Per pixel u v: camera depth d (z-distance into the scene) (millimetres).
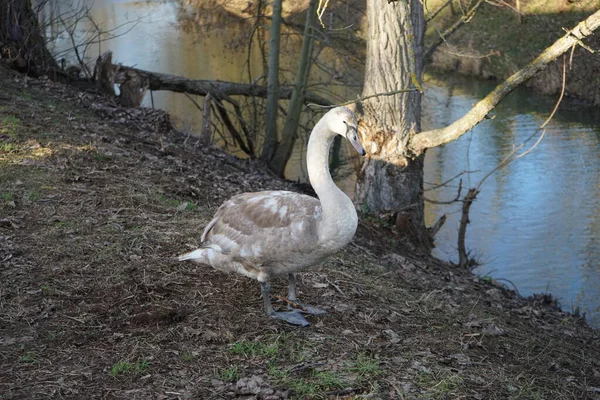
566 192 16891
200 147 13391
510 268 13297
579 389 6312
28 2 15695
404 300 7500
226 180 11266
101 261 6957
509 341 7172
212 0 19844
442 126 21609
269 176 13977
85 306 6180
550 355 7137
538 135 20969
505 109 23688
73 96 13781
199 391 5086
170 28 30250
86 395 4957
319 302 6844
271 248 5750
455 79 27375
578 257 13609
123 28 30156
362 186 12062
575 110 23000
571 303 11711
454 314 7488
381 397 5188
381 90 11328
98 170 9516
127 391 5031
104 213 8094
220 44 27703
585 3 27516
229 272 6285
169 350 5598
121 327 5898
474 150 20094
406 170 11672
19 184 8531
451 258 13781
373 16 11172
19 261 6793
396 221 11664
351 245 9555
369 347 6004
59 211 7969
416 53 11352
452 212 16188
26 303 6133
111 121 12820
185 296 6480
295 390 5141
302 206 5762
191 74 24812
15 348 5480
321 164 5715
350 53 18938
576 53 24625
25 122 11008
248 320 6180
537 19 28141
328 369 5500
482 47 28094
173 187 9555
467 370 5996
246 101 19109
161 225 7980
